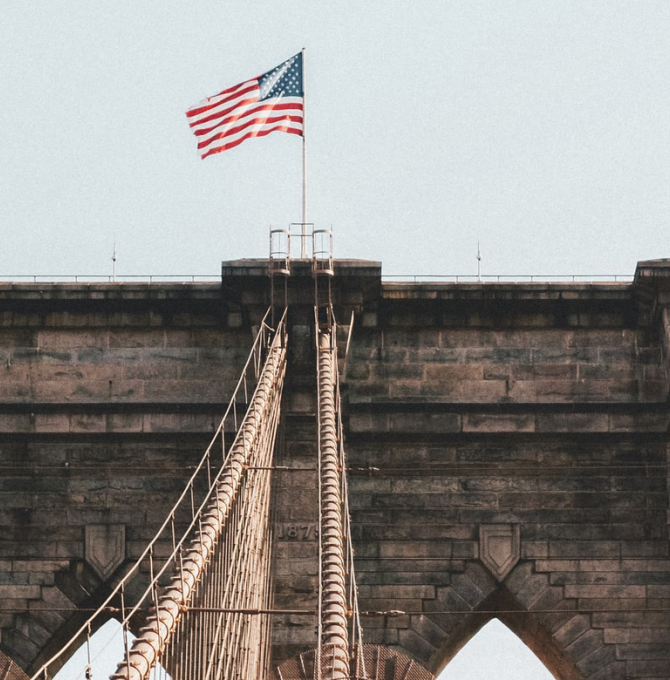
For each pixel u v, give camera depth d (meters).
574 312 135.50
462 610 129.00
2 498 131.62
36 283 135.12
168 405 133.62
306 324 133.50
